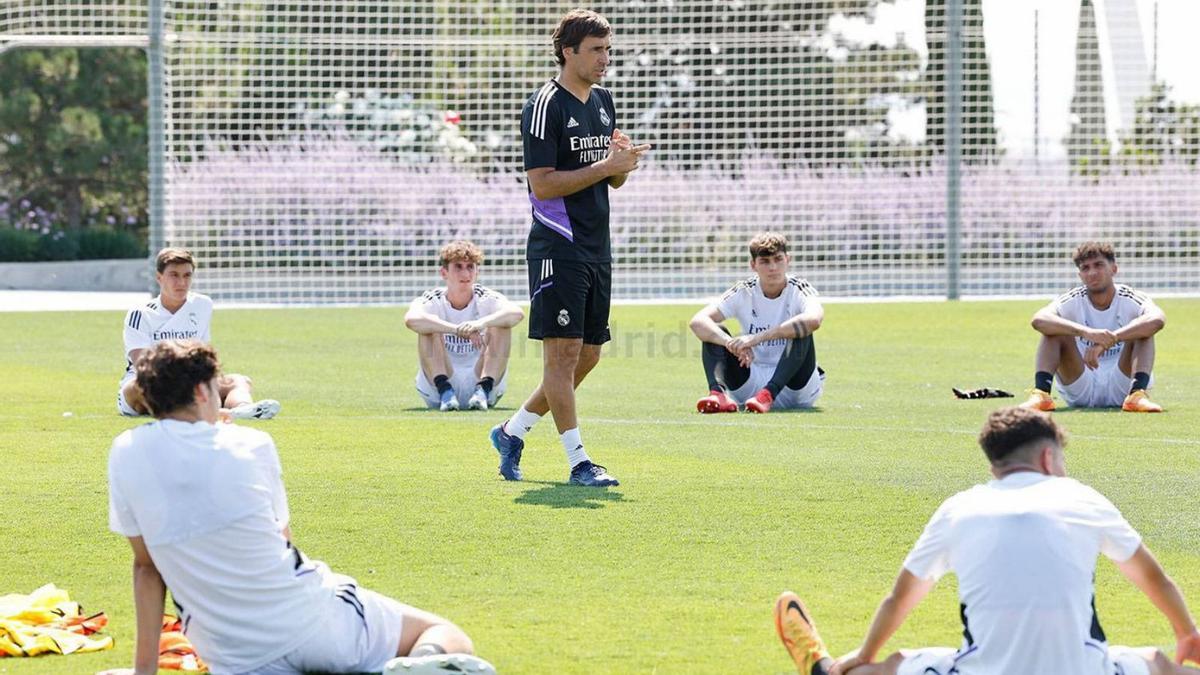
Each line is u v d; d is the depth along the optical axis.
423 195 81.62
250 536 14.09
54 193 125.50
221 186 78.44
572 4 85.25
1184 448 29.33
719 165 82.50
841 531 21.56
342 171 80.31
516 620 16.89
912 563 13.38
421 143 82.44
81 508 23.39
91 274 99.00
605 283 25.84
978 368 46.59
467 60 82.81
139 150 121.69
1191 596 17.77
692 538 21.11
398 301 80.38
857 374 44.97
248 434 14.59
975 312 68.38
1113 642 15.91
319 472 26.73
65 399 38.47
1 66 119.12
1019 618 12.60
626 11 86.12
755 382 36.84
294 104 82.56
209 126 79.88
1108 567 19.16
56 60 118.56
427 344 36.66
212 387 14.54
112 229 119.00
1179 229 82.19
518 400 38.91
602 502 23.83
